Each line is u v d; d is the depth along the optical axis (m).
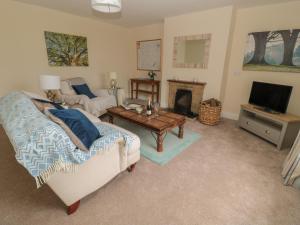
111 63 5.12
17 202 1.51
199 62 3.85
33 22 3.37
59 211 1.43
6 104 1.82
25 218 1.36
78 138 1.38
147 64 5.32
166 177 1.87
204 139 2.82
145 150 2.44
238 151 2.45
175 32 4.06
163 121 2.50
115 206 1.49
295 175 1.72
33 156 1.10
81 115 1.54
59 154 1.16
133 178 1.85
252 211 1.46
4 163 2.07
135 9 3.49
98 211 1.44
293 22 2.89
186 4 3.17
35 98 2.06
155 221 1.36
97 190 1.66
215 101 3.54
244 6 3.24
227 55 3.53
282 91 2.64
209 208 1.48
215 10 3.39
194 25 3.73
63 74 4.04
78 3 3.22
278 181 1.83
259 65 3.32
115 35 5.04
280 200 1.58
